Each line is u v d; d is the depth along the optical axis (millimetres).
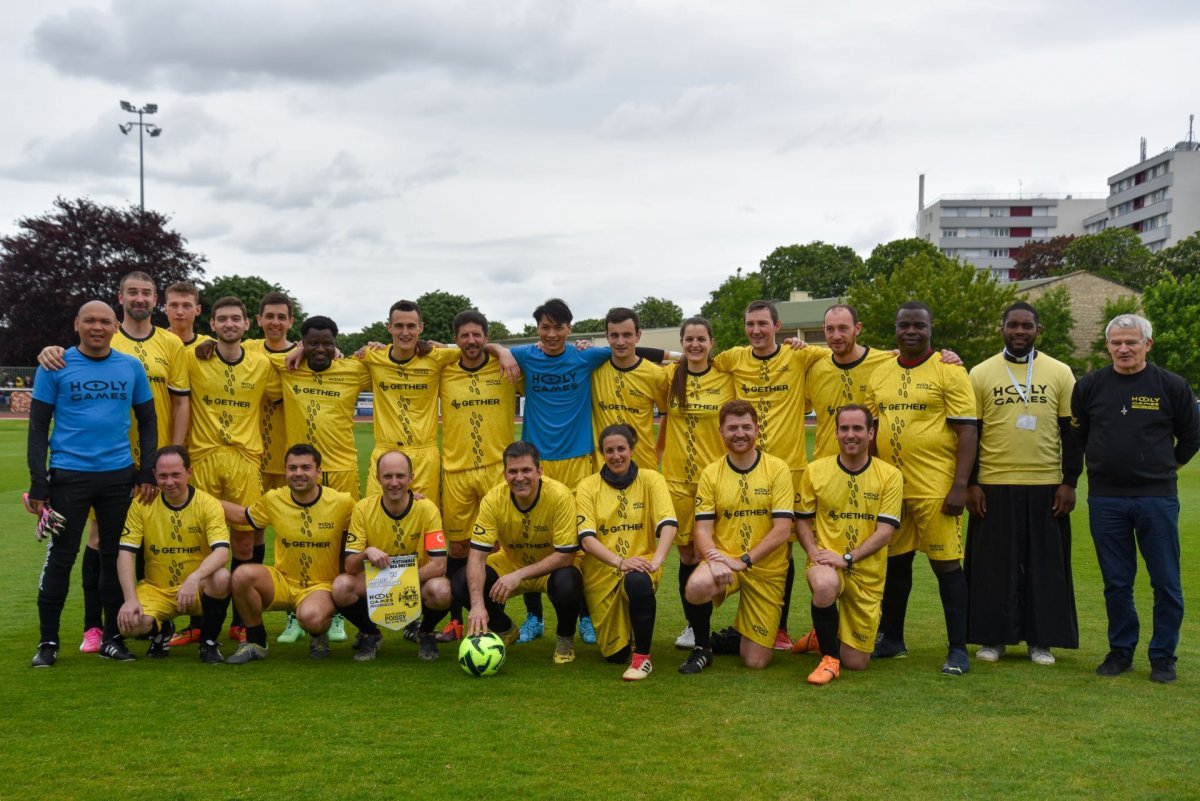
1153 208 94688
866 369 6203
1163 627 5250
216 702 4688
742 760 3865
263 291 55500
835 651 5312
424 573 5812
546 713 4527
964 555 6074
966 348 32531
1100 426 5426
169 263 46188
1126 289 46938
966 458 5656
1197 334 38812
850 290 35750
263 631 5832
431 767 3775
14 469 17938
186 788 3562
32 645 5988
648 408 6738
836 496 5660
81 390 5598
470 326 6547
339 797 3480
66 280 44562
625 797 3482
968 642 5832
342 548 6031
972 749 3996
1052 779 3654
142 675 5270
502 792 3525
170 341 6398
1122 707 4648
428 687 5035
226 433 6473
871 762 3842
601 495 5738
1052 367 5773
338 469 6695
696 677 5320
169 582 5848
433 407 6805
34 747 4000
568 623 5746
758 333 6312
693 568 6605
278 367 6691
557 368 6641
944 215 117500
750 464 5777
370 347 6801
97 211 46062
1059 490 5742
